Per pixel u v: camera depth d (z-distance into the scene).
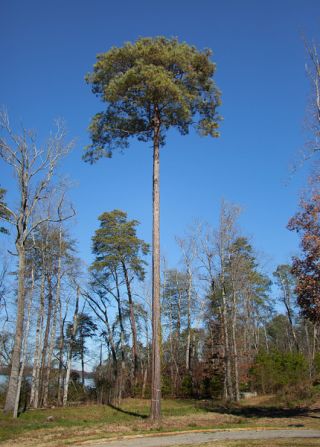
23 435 14.59
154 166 20.06
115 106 20.27
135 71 18.31
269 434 13.55
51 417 19.14
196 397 36.59
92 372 39.16
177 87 18.50
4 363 31.77
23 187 21.23
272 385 34.34
